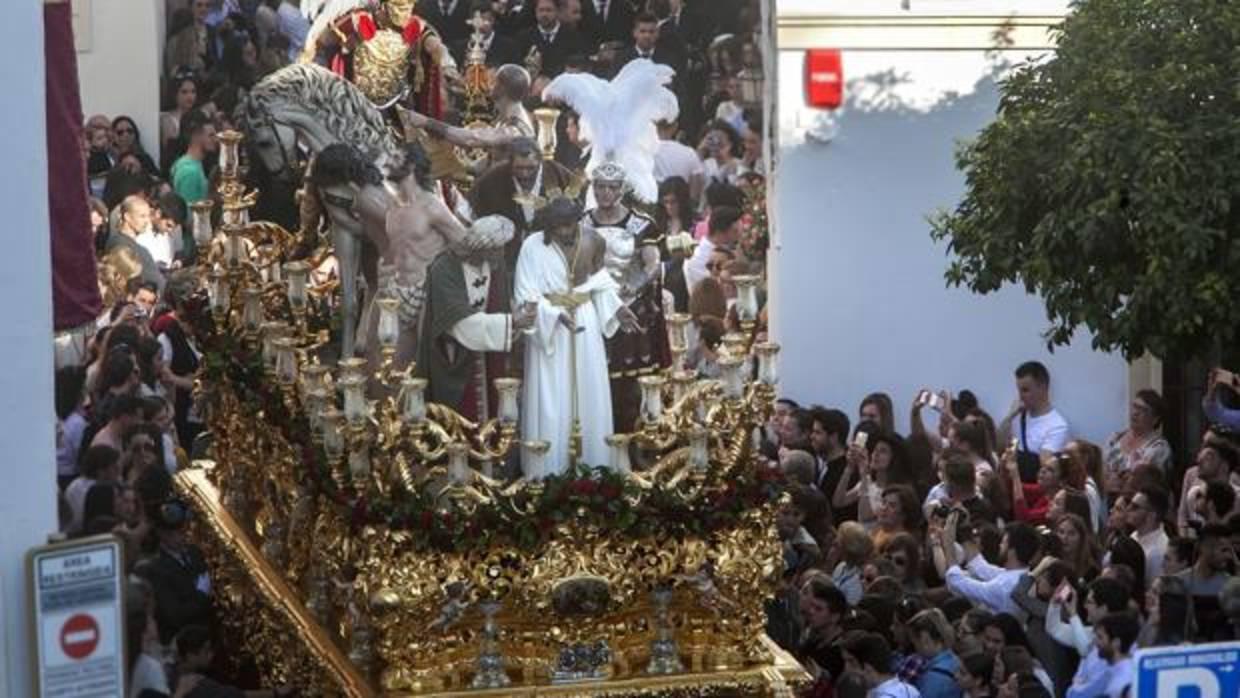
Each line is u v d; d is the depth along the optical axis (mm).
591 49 24891
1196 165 32594
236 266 25750
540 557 23281
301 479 24438
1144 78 33188
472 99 24609
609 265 24469
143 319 30828
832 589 26656
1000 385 43938
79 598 16344
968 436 36531
